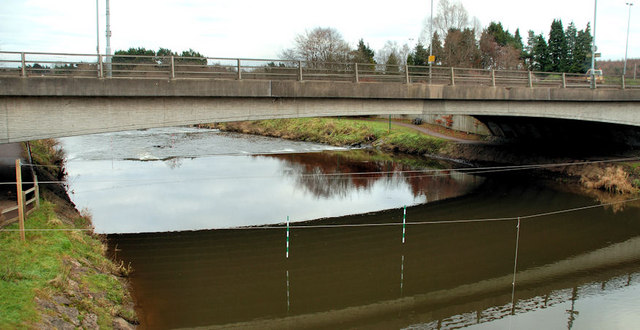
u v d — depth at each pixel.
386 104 26.14
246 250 21.52
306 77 27.05
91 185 32.12
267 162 43.69
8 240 15.07
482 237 24.17
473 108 28.75
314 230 24.52
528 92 29.36
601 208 29.23
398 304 17.16
